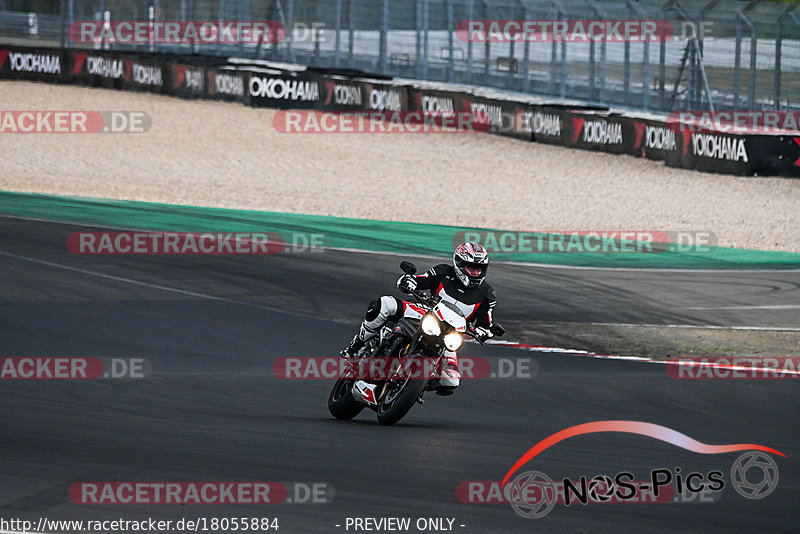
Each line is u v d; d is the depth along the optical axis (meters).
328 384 36.94
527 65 125.62
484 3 130.88
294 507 20.98
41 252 57.59
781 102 106.00
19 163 90.62
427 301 30.70
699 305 52.47
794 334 47.31
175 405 32.25
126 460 24.27
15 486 21.64
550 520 20.92
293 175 92.06
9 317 44.28
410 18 137.25
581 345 44.59
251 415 31.27
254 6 146.75
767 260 64.12
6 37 153.75
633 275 58.81
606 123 104.75
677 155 98.56
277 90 122.75
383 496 22.05
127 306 47.34
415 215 76.88
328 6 142.25
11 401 31.47
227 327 44.84
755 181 92.19
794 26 105.06
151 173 89.69
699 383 38.28
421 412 33.16
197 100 128.12
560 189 89.25
